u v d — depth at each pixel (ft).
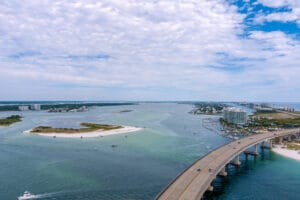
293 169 438.40
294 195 322.96
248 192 332.60
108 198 293.02
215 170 345.31
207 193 325.21
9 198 289.12
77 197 294.25
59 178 354.13
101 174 374.02
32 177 357.00
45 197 293.02
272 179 386.32
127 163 434.30
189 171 341.00
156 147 573.33
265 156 537.65
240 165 467.52
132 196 299.58
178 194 262.26
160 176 369.50
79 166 411.95
